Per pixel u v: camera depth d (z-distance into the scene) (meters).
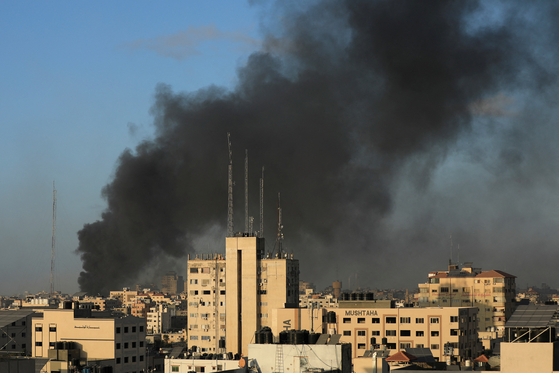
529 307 186.62
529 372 171.25
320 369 152.38
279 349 155.75
